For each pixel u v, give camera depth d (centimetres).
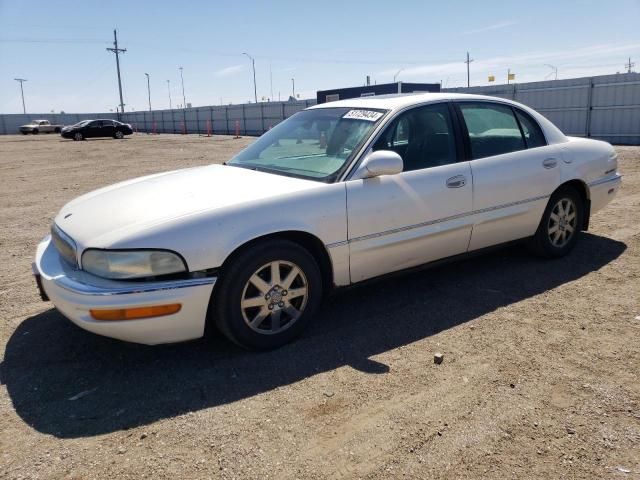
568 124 2169
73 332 381
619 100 1992
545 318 385
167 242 303
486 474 230
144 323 301
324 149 400
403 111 402
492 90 2441
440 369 319
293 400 290
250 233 323
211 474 235
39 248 374
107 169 1495
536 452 244
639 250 534
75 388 309
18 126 6184
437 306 412
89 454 250
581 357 327
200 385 309
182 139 3419
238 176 389
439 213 404
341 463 240
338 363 330
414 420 270
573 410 273
